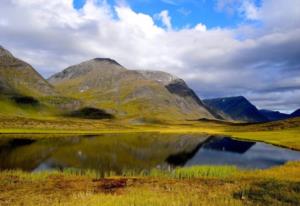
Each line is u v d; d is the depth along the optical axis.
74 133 153.62
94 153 79.38
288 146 98.38
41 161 64.88
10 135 123.75
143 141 126.12
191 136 166.62
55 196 32.03
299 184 31.45
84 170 55.00
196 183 40.00
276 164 66.94
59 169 55.69
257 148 99.19
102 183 40.44
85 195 30.11
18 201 29.47
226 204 24.42
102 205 24.25
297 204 24.47
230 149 99.12
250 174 46.00
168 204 24.05
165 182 41.06
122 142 116.00
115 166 60.97
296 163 55.03
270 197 26.67
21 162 63.00
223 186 36.34
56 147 89.38
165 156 80.25
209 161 71.81
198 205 24.06
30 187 37.22
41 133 141.75
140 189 35.31
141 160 70.88
